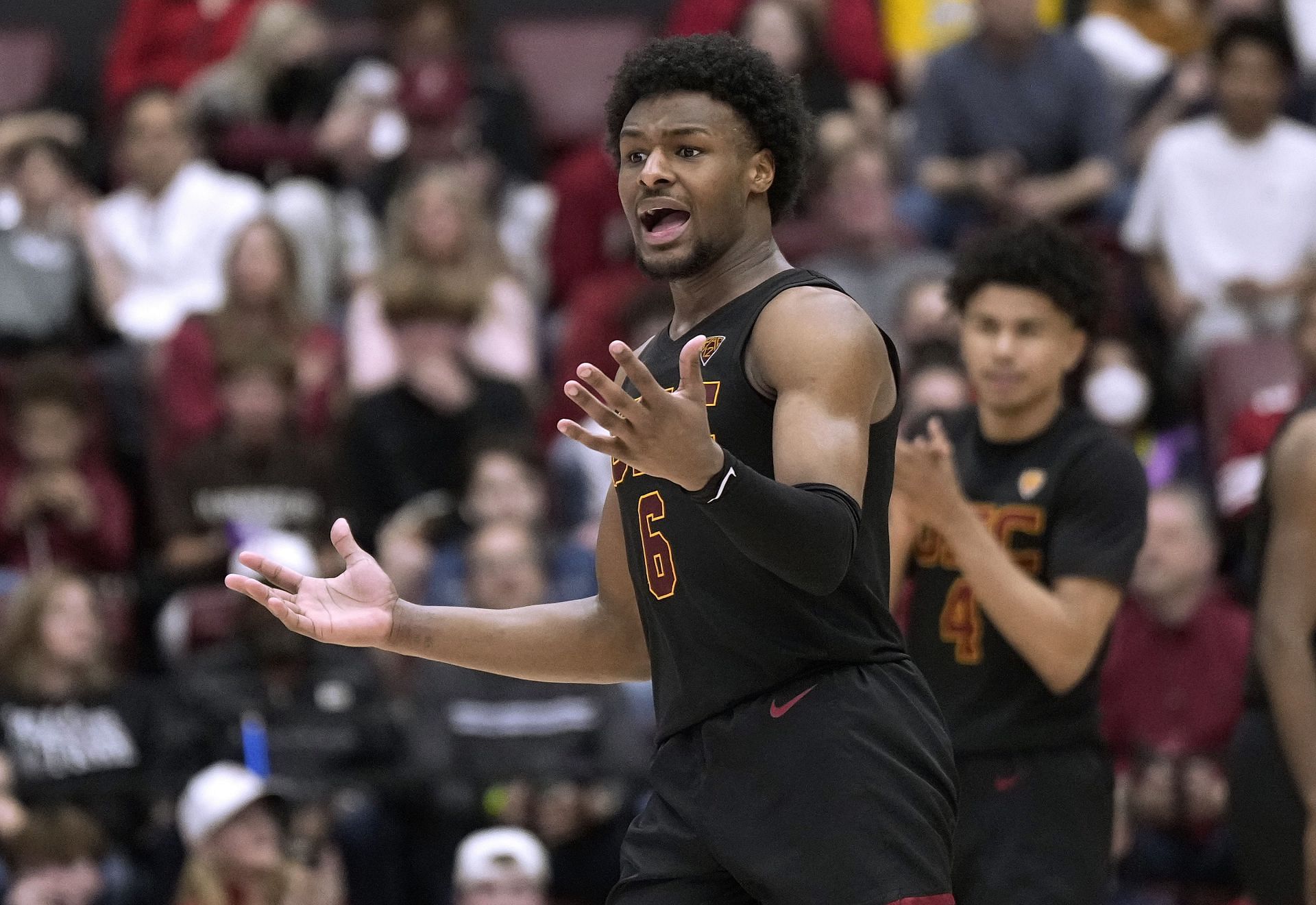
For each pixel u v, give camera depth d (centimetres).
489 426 2505
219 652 2094
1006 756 1221
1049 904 1199
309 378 2497
